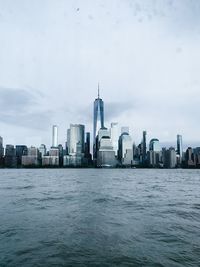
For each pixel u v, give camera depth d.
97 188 68.75
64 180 111.31
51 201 40.59
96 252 16.30
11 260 15.06
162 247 17.20
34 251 16.48
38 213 29.39
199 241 18.48
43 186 74.50
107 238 19.27
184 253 16.08
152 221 25.28
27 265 14.37
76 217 27.17
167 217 27.42
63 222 24.67
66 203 38.31
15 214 28.72
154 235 20.09
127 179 126.94
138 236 19.77
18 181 101.12
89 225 23.38
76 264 14.51
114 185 81.94
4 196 47.66
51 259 15.20
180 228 22.31
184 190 64.94
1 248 17.03
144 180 118.88
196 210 32.25
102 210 31.94
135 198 45.94
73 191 58.97
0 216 27.53
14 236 19.73
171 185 84.94
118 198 45.50
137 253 16.09
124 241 18.50
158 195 51.62
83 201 40.84
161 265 14.27
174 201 41.94
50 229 21.88
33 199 43.09
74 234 20.31
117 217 27.36
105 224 23.88
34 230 21.52
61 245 17.62
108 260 15.05
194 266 14.10
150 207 34.91
